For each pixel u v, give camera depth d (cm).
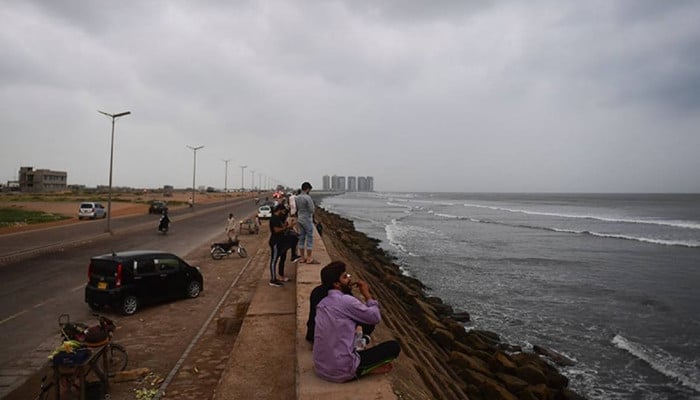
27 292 1277
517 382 1048
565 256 3388
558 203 16738
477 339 1371
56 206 6469
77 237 2627
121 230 3116
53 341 873
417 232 5203
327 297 441
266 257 1936
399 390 524
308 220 1098
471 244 4097
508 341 1508
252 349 640
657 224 6475
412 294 1842
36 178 14238
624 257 3350
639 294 2175
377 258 2955
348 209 11462
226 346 823
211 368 716
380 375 442
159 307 1126
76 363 565
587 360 1351
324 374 423
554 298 2094
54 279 1461
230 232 2044
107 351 652
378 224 6444
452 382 926
